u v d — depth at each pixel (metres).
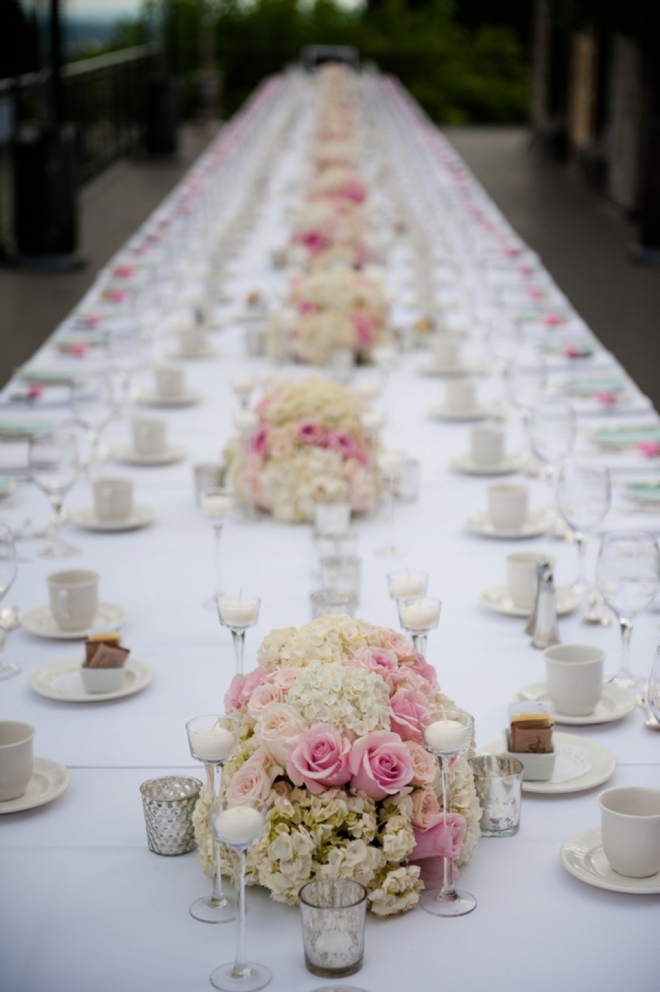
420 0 26.33
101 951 1.73
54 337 5.61
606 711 2.38
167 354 5.51
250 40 23.34
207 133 19.23
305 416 3.52
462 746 1.75
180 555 3.29
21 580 3.15
